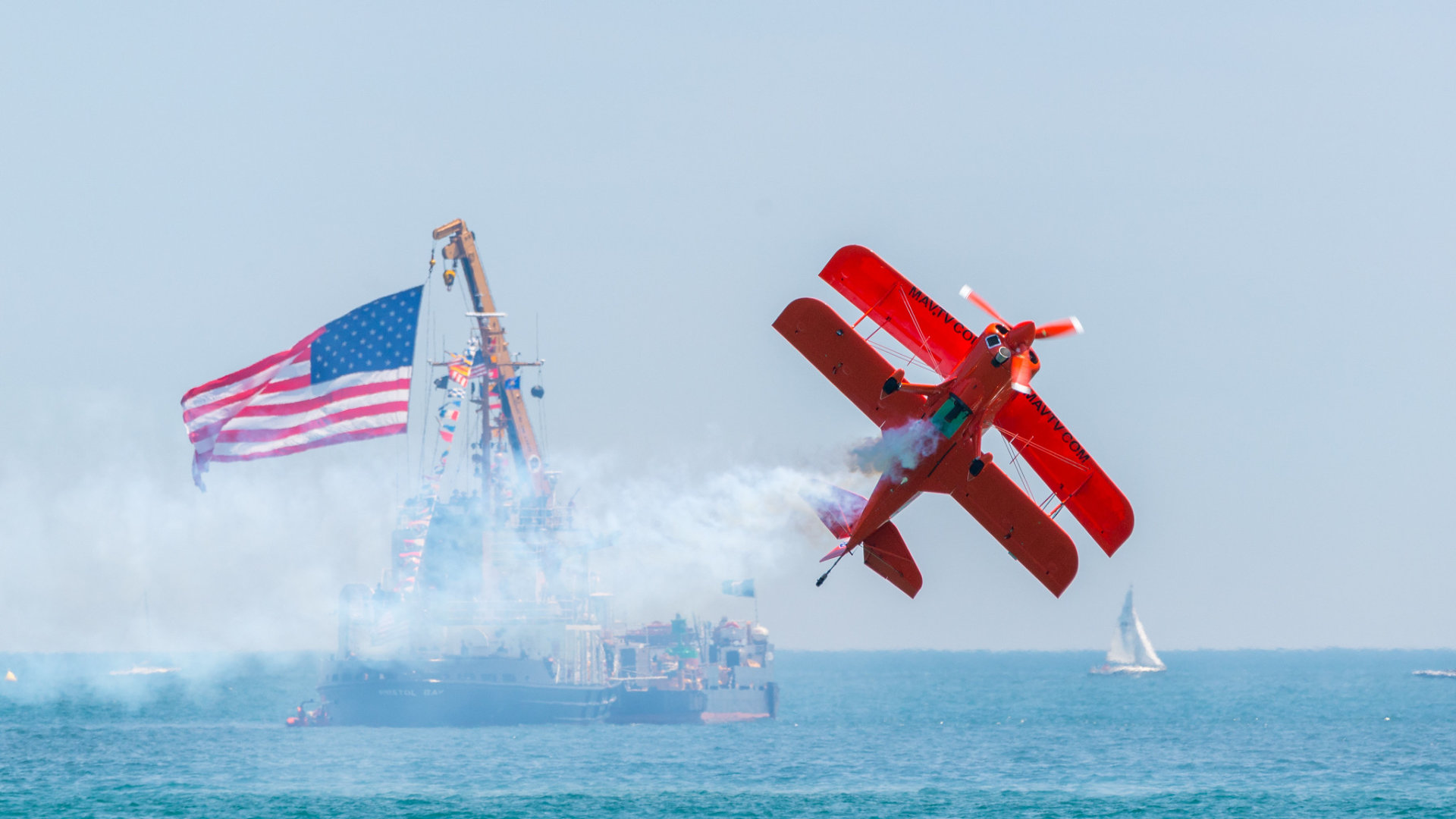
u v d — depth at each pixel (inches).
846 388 6289.4
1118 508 6505.9
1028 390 5930.1
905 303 6264.8
